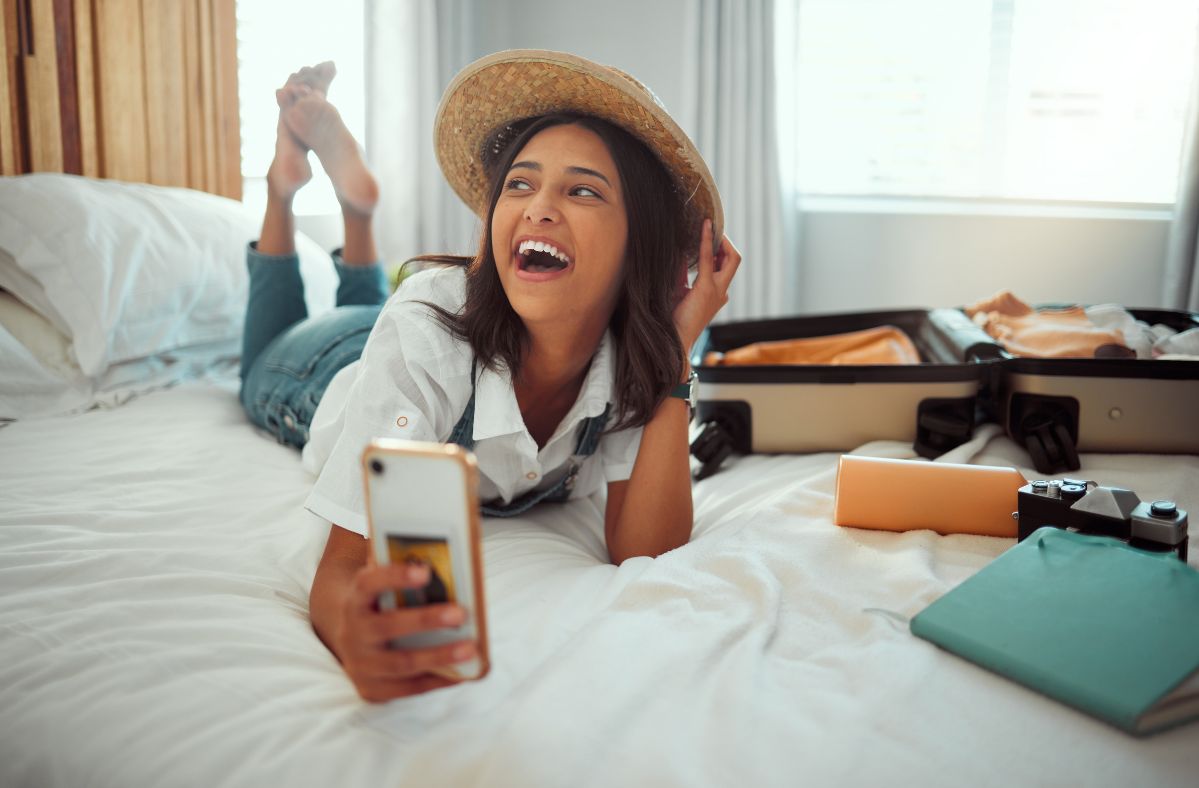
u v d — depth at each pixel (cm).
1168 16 274
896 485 102
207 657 76
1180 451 132
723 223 115
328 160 166
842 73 308
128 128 205
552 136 100
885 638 77
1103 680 66
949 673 71
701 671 71
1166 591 75
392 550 60
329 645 81
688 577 89
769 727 64
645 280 106
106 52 199
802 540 100
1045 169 294
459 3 314
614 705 65
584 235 97
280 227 166
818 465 136
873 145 309
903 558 93
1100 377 131
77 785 65
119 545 99
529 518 120
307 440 142
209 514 113
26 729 69
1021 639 72
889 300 310
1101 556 81
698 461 148
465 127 113
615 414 113
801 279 317
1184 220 259
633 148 103
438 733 64
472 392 103
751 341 190
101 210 168
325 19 289
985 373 143
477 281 103
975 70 296
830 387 142
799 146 315
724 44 294
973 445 132
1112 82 283
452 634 61
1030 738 63
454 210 321
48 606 84
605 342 112
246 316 170
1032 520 94
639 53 328
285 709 69
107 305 158
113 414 152
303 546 102
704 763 60
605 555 115
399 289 106
